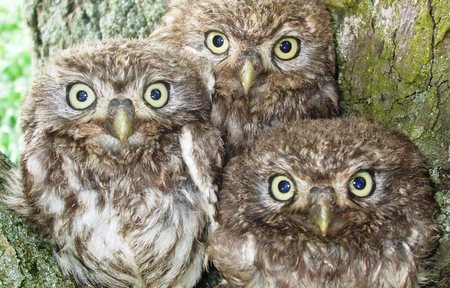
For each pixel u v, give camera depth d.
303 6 0.70
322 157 0.61
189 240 0.65
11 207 0.64
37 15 0.81
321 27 0.70
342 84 0.72
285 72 0.70
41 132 0.64
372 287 0.62
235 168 0.64
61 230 0.64
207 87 0.66
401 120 0.68
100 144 0.64
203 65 0.66
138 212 0.64
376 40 0.68
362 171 0.62
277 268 0.63
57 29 0.80
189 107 0.64
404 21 0.66
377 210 0.62
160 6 0.75
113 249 0.64
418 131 0.67
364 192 0.62
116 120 0.62
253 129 0.70
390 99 0.68
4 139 1.12
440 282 0.66
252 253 0.63
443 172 0.66
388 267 0.62
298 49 0.70
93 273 0.65
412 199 0.62
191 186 0.65
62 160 0.64
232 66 0.69
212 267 0.69
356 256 0.63
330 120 0.65
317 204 0.61
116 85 0.63
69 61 0.64
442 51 0.65
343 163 0.61
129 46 0.65
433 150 0.67
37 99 0.64
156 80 0.64
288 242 0.63
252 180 0.63
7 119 1.15
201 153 0.64
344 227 0.62
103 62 0.63
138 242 0.64
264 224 0.63
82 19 0.78
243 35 0.69
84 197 0.64
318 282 0.63
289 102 0.70
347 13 0.70
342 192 0.61
